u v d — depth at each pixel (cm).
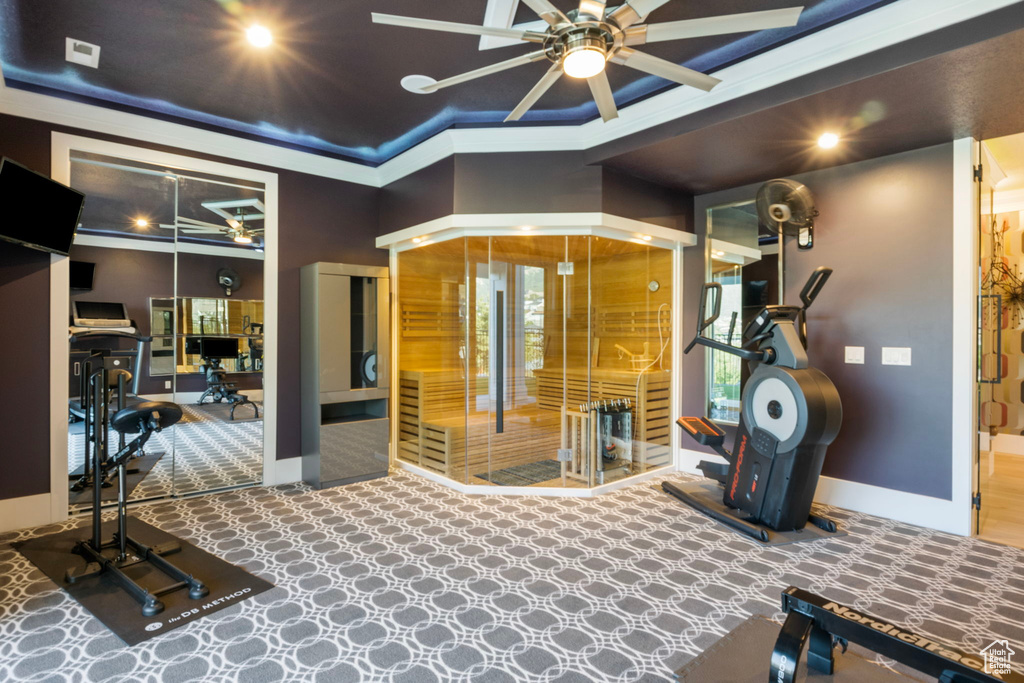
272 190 436
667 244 471
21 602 243
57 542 312
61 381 350
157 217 391
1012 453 568
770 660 194
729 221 457
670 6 264
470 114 391
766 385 336
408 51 302
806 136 338
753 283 439
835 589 259
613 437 431
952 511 336
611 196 405
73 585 258
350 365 441
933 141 343
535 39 216
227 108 379
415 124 409
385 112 386
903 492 357
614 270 431
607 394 430
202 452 410
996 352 397
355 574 271
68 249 344
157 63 315
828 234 396
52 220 323
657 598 249
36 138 342
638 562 288
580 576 271
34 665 196
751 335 347
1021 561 292
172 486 400
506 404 418
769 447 332
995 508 390
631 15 198
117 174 376
